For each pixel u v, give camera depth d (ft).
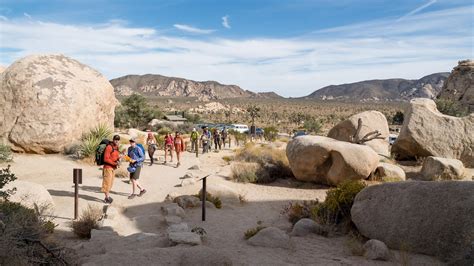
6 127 64.23
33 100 64.69
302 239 27.37
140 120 204.44
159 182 50.55
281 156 66.54
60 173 52.24
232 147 110.73
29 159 60.54
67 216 32.58
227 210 38.81
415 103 60.08
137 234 26.58
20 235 18.69
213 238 27.53
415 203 24.72
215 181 53.16
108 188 37.76
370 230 26.30
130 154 40.86
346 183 32.83
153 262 19.70
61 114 65.41
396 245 24.68
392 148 62.28
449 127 56.54
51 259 18.94
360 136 66.08
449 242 22.50
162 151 86.94
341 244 26.40
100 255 20.94
